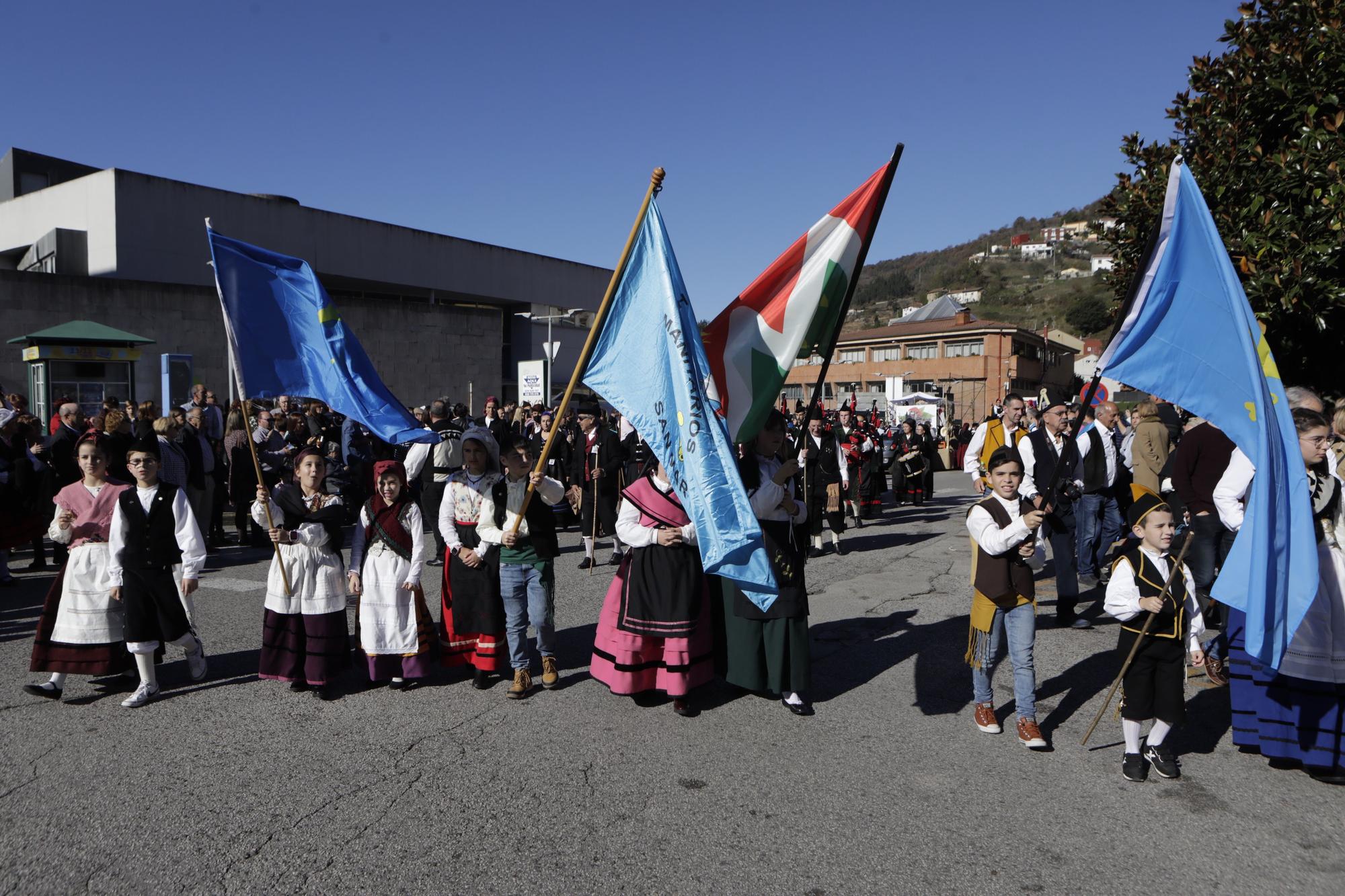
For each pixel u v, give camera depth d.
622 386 4.69
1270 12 8.30
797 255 5.05
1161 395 4.24
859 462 12.95
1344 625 4.12
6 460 8.51
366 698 5.22
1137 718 4.14
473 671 5.75
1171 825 3.71
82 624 5.02
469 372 31.03
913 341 51.34
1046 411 7.46
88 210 29.11
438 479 9.31
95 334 15.10
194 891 3.16
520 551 5.21
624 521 5.01
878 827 3.67
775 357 5.03
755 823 3.70
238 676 5.57
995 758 4.40
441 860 3.38
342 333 5.86
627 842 3.54
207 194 30.50
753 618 4.96
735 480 4.30
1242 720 4.48
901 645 6.42
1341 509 4.18
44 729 4.66
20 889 3.16
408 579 5.31
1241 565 3.98
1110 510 8.55
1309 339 8.45
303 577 5.16
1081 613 7.42
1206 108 8.38
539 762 4.31
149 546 5.02
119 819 3.68
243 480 10.59
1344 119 7.32
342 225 34.84
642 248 4.71
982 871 3.34
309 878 3.25
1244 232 7.65
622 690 5.02
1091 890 3.22
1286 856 3.47
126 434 9.26
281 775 4.12
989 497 4.67
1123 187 9.02
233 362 5.45
